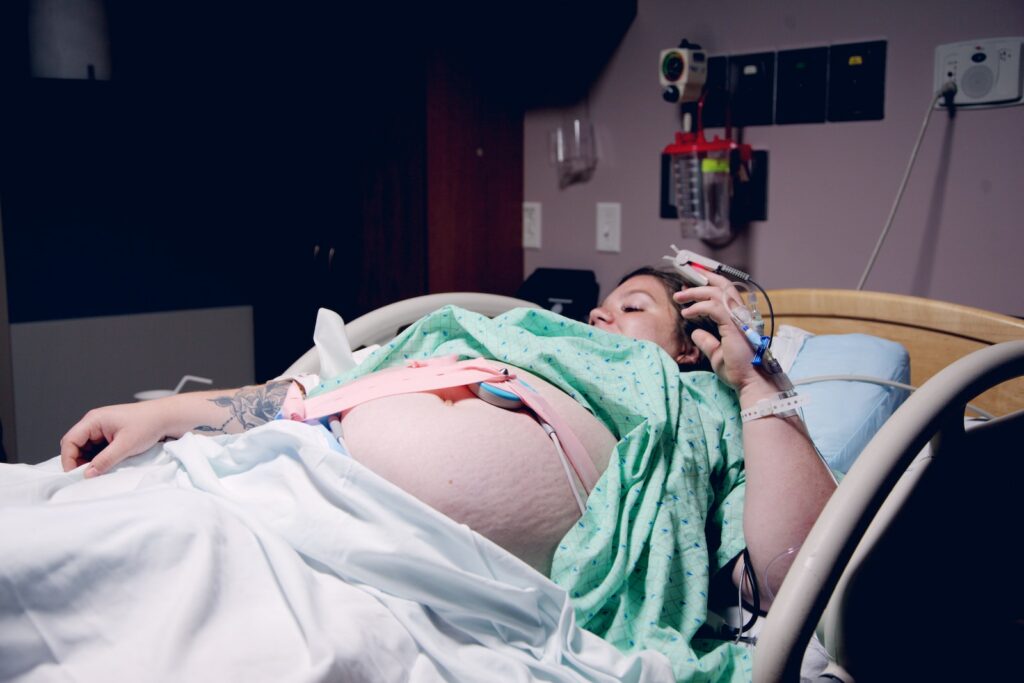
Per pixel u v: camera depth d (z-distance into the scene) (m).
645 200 2.24
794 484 1.03
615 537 1.03
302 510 0.89
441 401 1.09
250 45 2.68
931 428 0.89
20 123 2.64
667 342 1.36
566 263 2.45
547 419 1.07
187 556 0.79
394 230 2.37
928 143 1.76
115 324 2.82
